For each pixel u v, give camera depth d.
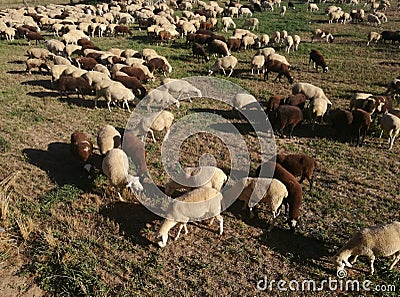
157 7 41.47
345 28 33.38
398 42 28.05
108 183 10.66
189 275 7.93
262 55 20.61
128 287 7.61
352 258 8.23
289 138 13.40
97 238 8.80
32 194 10.29
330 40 28.53
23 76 20.20
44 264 7.99
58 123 14.47
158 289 7.59
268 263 8.23
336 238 8.81
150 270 7.99
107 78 16.45
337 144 13.08
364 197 10.34
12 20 32.69
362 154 12.48
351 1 45.66
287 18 37.88
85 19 33.09
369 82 19.33
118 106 15.94
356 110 12.75
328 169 11.59
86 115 15.17
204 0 49.19
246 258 8.35
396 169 11.66
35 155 12.26
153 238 8.82
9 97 16.98
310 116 13.97
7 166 11.59
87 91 17.64
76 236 8.83
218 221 9.41
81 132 12.48
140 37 30.28
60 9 41.75
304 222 9.38
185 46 26.45
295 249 8.57
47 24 34.00
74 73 17.30
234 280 7.84
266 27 33.00
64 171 11.42
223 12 39.28
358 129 12.70
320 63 20.86
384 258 8.22
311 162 10.13
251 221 9.41
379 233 7.58
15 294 7.45
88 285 7.53
